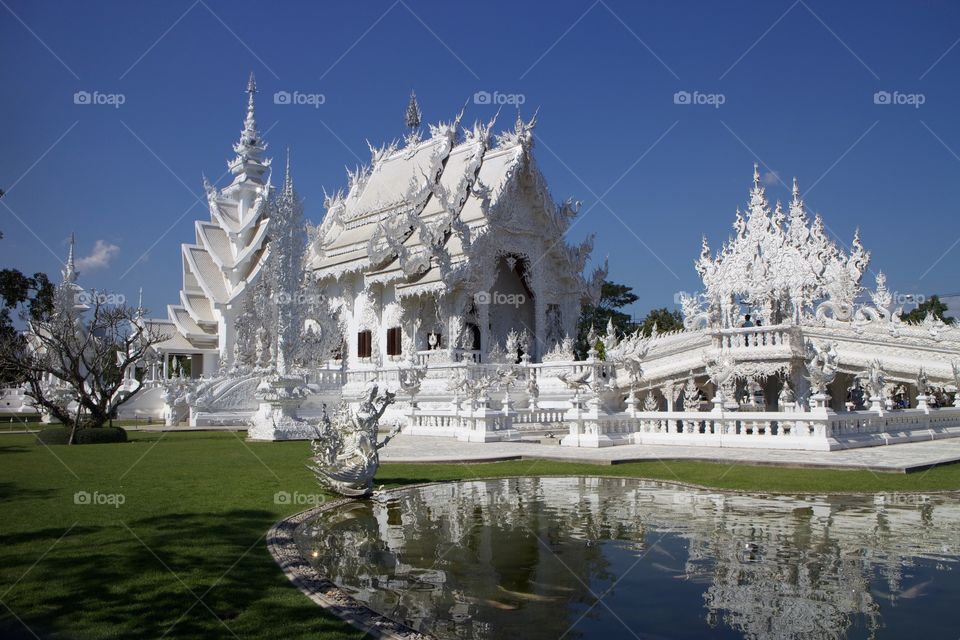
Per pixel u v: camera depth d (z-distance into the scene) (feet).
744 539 31.42
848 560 27.86
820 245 134.72
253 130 189.26
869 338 102.68
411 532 33.04
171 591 23.30
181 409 124.77
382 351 145.89
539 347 137.28
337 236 167.84
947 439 77.82
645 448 68.74
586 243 143.84
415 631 20.08
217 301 169.07
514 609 22.36
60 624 20.30
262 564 26.63
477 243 126.31
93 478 50.11
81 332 133.59
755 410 84.69
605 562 27.76
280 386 92.22
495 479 50.31
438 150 152.87
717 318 99.09
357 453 42.60
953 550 29.30
